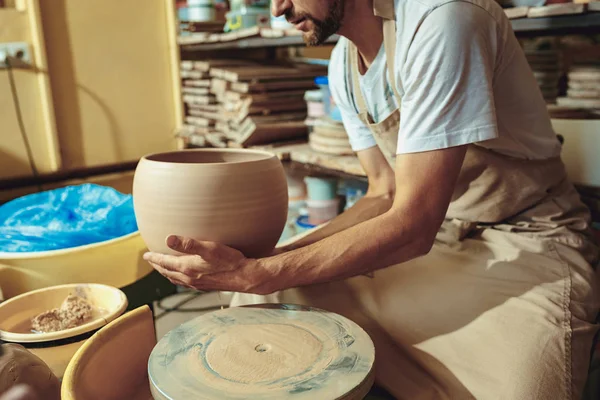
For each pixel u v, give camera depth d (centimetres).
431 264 120
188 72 245
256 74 217
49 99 215
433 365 98
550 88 194
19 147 213
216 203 92
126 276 134
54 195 164
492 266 114
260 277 93
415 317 108
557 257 115
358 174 179
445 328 103
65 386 74
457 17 95
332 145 197
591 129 144
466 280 112
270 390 73
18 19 203
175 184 92
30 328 113
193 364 80
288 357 81
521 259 115
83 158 233
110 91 235
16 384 83
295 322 92
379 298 115
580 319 103
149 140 252
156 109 251
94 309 118
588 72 162
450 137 96
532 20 143
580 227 125
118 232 143
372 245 96
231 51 272
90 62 226
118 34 232
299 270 94
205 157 116
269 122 220
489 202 122
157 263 98
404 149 100
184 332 90
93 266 127
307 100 216
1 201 213
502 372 91
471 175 120
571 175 151
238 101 219
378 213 131
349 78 130
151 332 99
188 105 257
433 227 99
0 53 200
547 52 191
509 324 99
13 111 209
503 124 115
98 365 86
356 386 74
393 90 116
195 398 72
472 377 93
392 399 105
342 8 110
